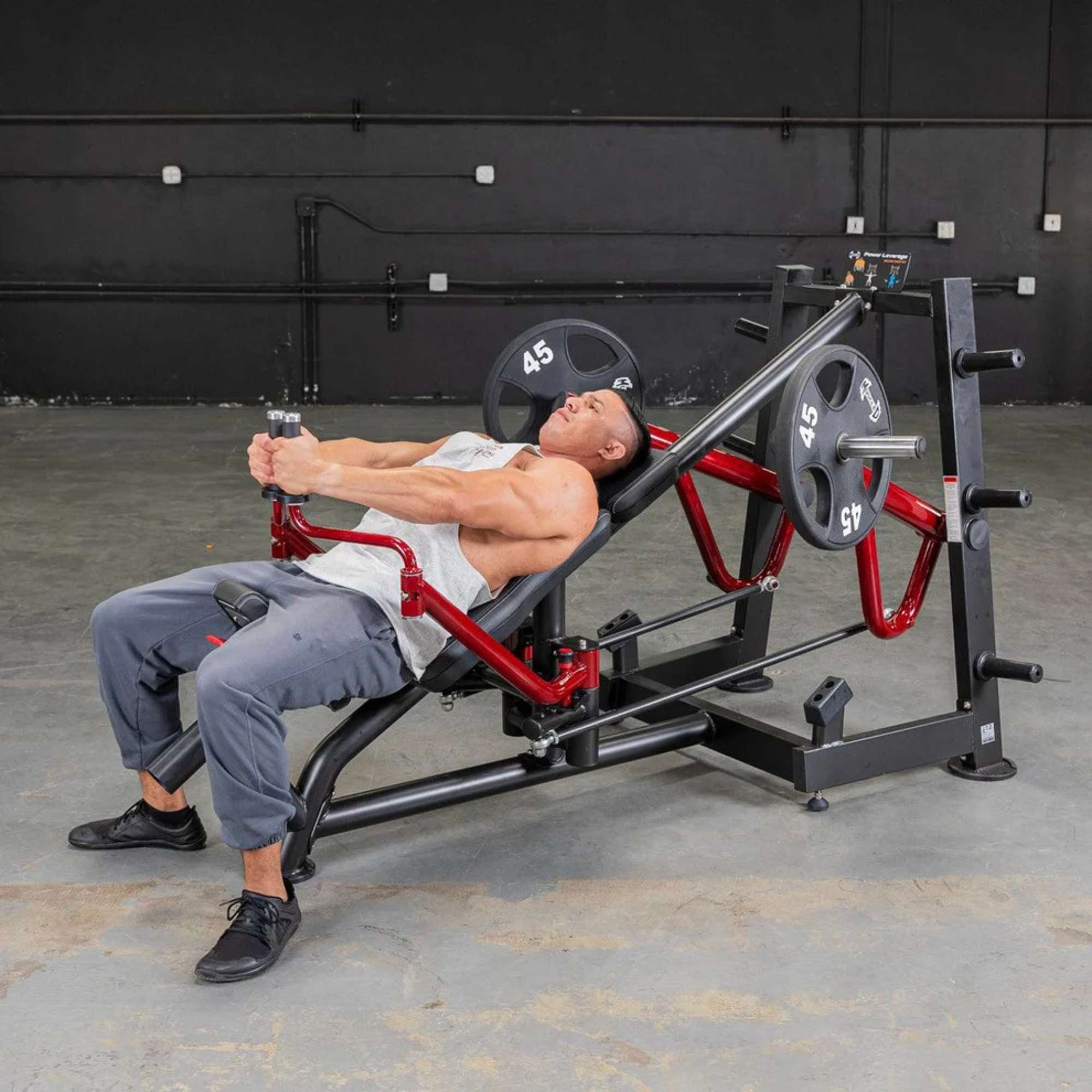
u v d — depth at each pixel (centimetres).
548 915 212
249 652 195
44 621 371
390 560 215
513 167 789
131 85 765
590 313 810
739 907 215
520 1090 167
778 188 803
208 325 795
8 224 775
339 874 226
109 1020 182
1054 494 555
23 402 797
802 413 223
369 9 767
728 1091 167
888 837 241
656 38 782
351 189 784
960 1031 180
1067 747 283
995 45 795
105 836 234
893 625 275
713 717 265
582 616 377
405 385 812
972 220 815
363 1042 177
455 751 281
